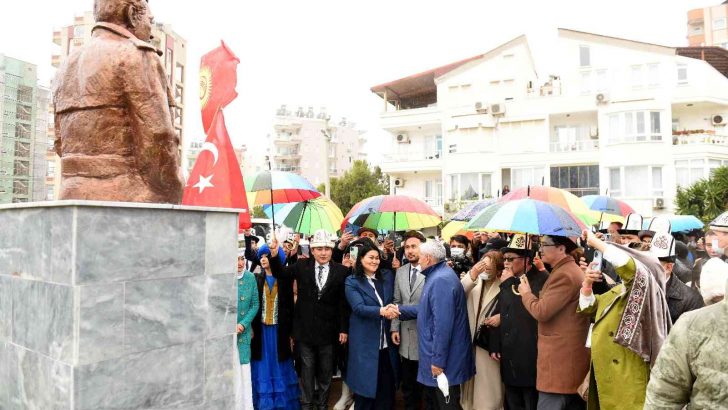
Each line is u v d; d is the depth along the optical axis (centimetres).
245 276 473
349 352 485
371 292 485
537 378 379
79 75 276
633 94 2252
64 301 213
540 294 384
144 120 271
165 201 286
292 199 586
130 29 291
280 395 497
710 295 305
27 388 236
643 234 502
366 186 3416
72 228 210
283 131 6819
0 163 2470
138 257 231
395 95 3152
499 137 2516
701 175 2128
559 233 360
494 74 2709
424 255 438
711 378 184
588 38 2484
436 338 407
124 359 223
